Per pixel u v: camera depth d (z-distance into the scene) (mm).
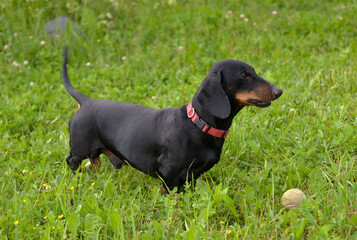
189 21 9906
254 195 4363
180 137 4195
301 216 3986
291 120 5816
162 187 4734
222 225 3820
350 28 8820
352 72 6809
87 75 8227
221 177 4812
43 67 8484
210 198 4055
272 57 8039
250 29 9383
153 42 9312
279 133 5484
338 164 4723
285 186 4398
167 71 7938
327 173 4516
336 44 8391
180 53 8539
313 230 3697
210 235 3734
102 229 3895
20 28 9188
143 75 7906
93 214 3947
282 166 4855
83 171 5160
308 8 10758
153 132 4406
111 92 7297
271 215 3949
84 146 4887
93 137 4844
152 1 10789
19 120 6391
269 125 5766
